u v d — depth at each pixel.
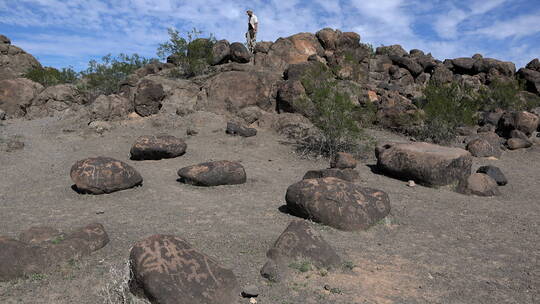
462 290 4.87
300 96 16.34
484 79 25.44
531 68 26.48
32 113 18.38
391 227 7.18
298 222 5.76
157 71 22.20
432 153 10.26
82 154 13.03
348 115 13.37
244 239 6.25
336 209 6.97
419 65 24.70
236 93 17.59
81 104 19.55
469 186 9.74
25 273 4.78
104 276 4.84
